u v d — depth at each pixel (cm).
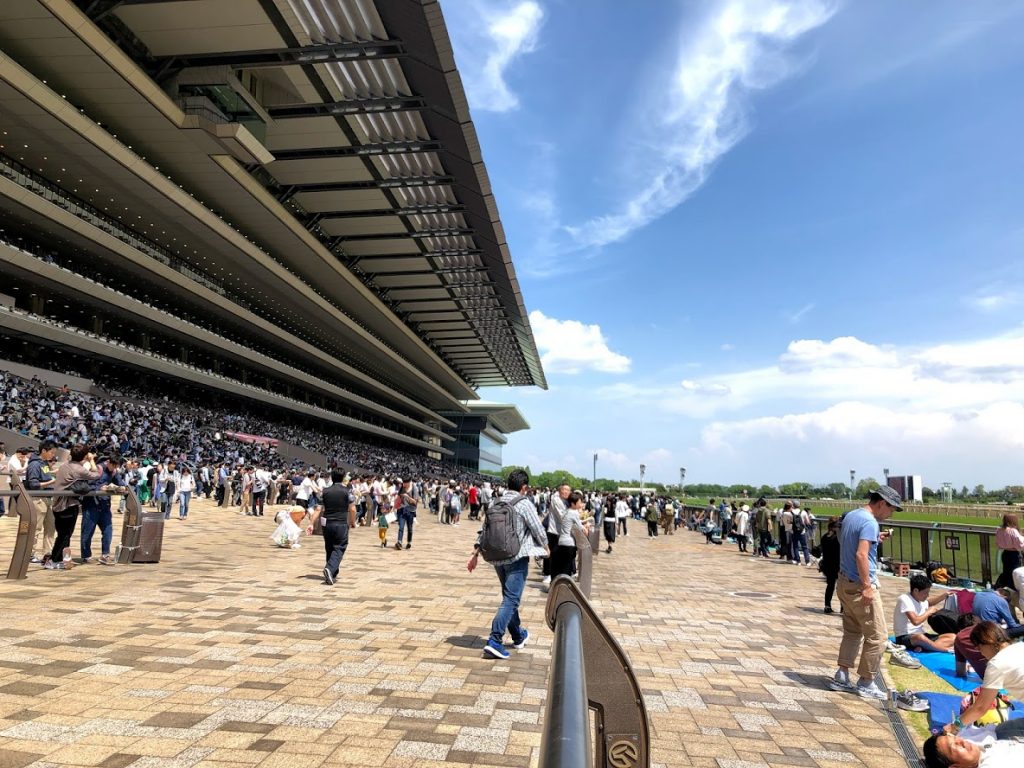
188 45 2892
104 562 1019
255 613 718
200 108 3219
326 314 5959
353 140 3712
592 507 2741
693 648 691
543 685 508
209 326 5425
